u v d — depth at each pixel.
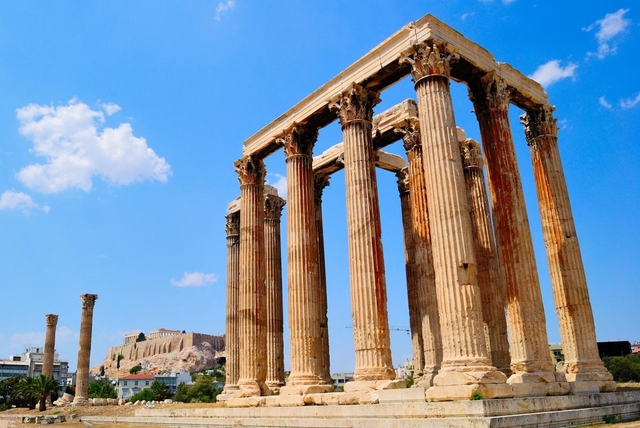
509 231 24.67
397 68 26.92
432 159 23.05
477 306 21.11
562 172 29.67
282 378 36.03
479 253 30.55
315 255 30.42
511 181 25.31
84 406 74.12
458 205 22.19
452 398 19.47
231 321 42.75
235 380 40.81
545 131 30.09
